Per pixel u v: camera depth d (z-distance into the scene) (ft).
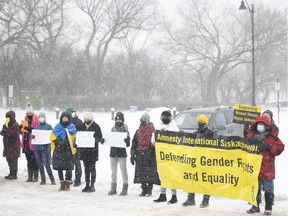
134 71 192.75
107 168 50.11
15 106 152.87
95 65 186.29
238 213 31.30
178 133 34.40
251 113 34.86
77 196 38.50
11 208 33.76
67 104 132.26
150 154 37.27
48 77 144.46
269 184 30.66
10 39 149.79
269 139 30.71
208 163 33.09
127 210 32.81
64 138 40.78
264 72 208.13
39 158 44.09
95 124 40.73
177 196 38.47
